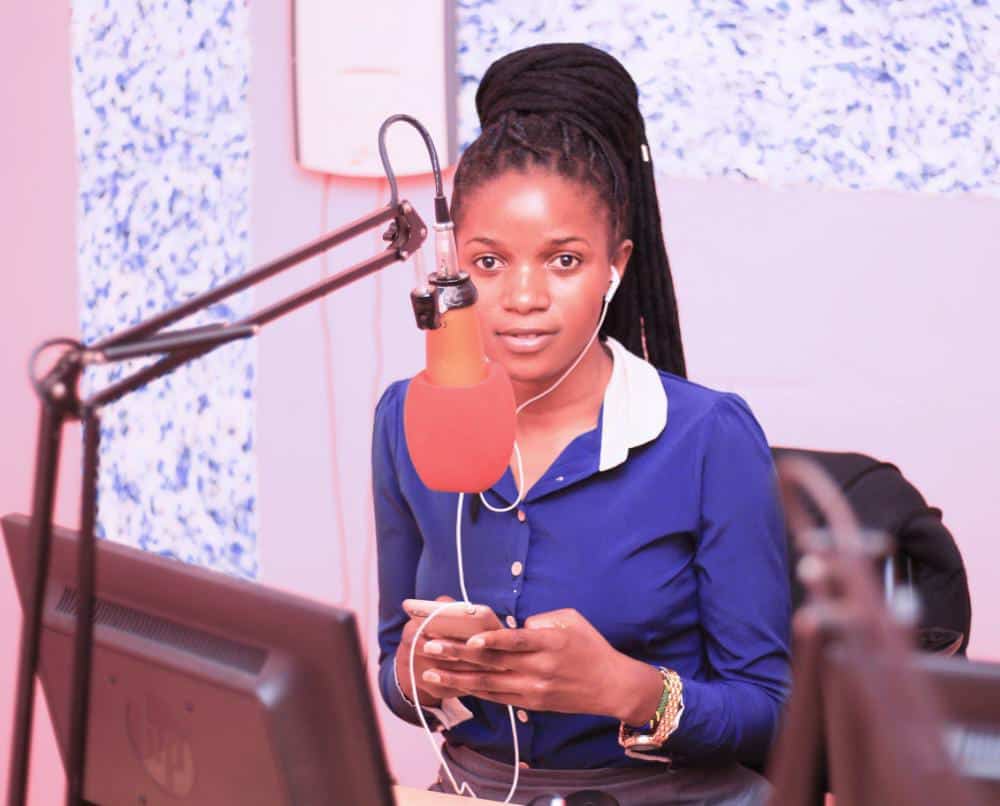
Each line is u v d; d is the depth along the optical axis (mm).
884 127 5707
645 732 3346
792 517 1420
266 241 6348
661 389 3580
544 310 3291
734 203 5859
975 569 5891
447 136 5977
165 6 6340
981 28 5594
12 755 2129
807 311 5887
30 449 6742
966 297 5770
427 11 5879
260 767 2338
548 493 3494
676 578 3514
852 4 5652
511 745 3533
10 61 6547
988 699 1886
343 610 2227
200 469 6637
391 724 6434
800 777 1727
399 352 6289
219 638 2404
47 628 2730
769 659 3525
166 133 6430
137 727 2568
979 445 5844
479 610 3107
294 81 6078
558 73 3537
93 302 6656
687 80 5805
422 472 2730
